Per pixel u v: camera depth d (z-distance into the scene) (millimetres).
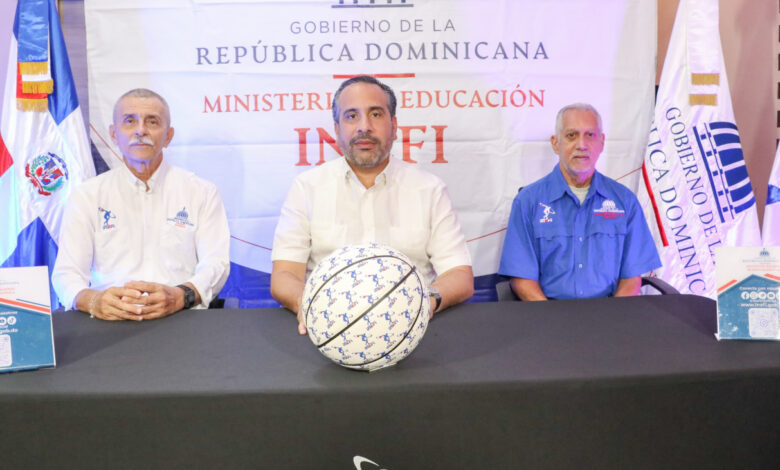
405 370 1235
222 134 2803
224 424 1137
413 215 2293
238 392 1129
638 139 2914
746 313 1405
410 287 1210
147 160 2348
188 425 1136
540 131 2879
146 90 2416
